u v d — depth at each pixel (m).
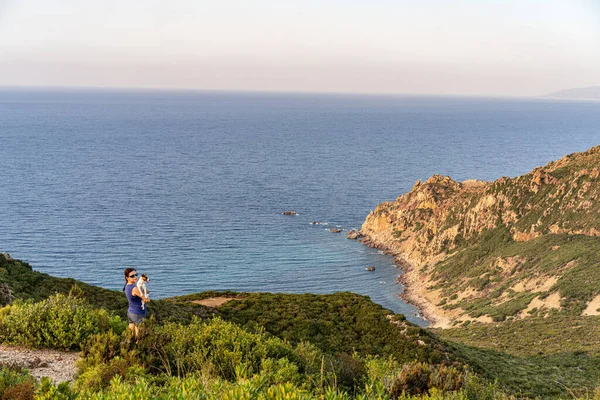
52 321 16.78
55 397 9.09
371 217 167.00
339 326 43.97
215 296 55.06
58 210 170.38
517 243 128.00
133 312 14.87
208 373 11.82
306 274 125.88
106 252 129.88
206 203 193.88
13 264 35.34
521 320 88.81
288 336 39.81
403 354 39.66
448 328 97.00
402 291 122.75
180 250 135.88
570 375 45.06
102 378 12.28
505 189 144.38
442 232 146.12
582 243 112.12
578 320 80.12
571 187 130.75
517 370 44.09
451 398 13.67
